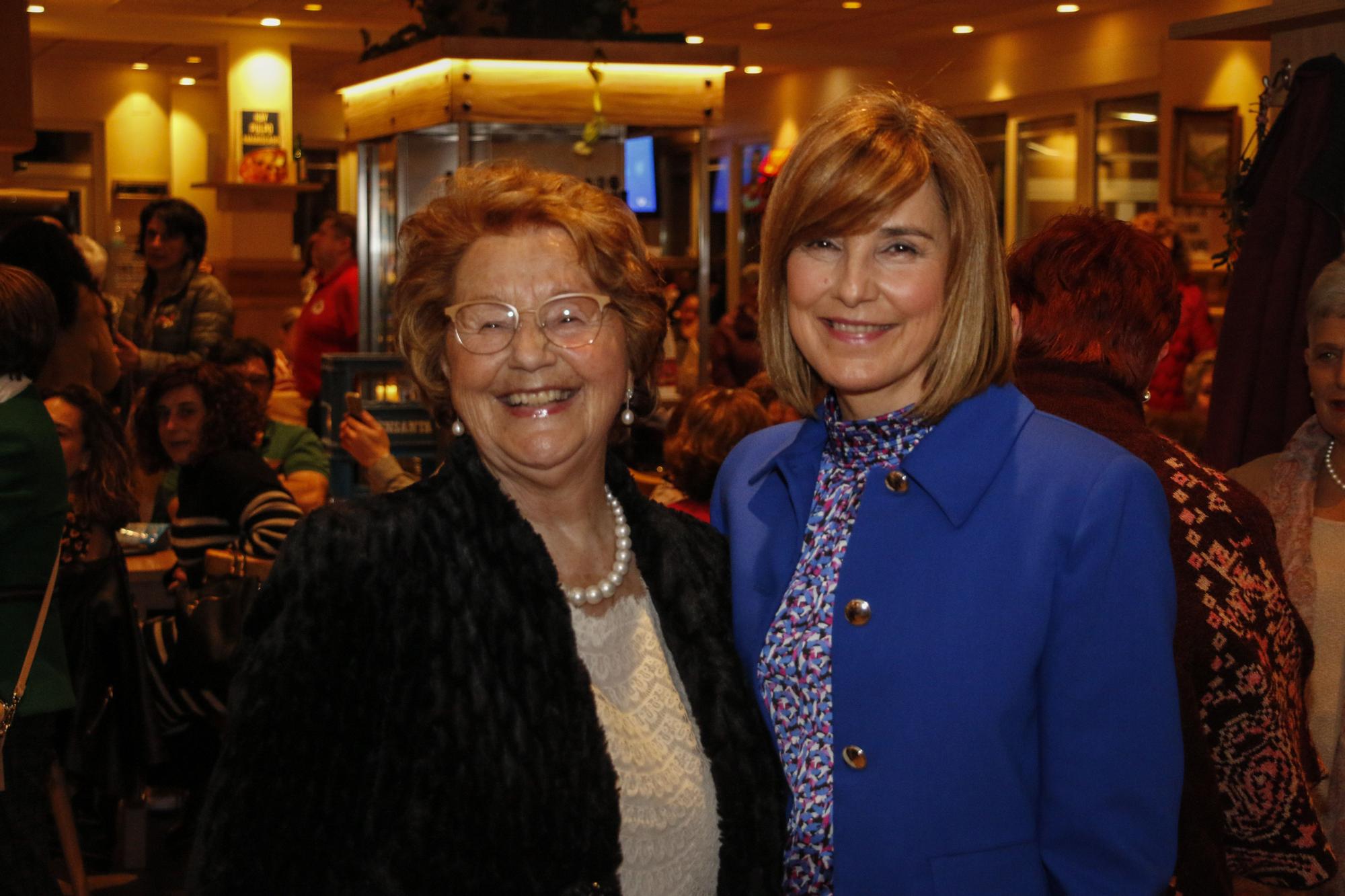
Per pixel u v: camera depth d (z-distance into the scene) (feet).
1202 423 12.16
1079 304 6.18
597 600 5.52
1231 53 30.40
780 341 5.56
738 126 48.06
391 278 16.57
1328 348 7.59
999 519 4.88
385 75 15.98
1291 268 8.70
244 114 40.22
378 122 16.62
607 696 5.39
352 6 36.09
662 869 5.22
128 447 11.71
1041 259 6.37
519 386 5.27
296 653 4.83
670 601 5.65
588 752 5.02
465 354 5.31
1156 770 4.70
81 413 11.34
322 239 23.49
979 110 38.47
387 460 12.37
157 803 15.16
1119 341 6.17
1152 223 23.59
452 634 5.02
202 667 11.09
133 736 11.51
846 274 4.94
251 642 4.96
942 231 4.98
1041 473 4.88
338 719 4.83
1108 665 4.68
